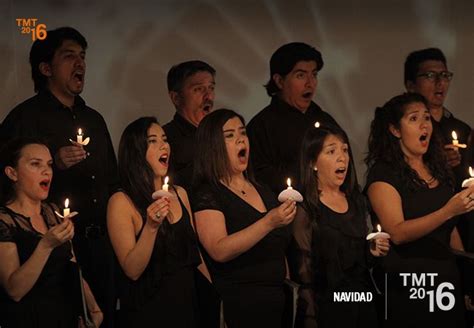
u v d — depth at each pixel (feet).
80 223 35.06
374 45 38.73
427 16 38.86
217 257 29.53
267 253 30.12
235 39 38.04
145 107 37.58
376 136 33.01
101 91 37.24
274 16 38.19
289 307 30.12
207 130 30.91
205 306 29.96
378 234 29.60
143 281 29.07
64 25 36.99
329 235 30.40
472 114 39.04
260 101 38.17
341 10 38.50
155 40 37.65
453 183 32.91
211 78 37.78
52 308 28.40
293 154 37.58
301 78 37.96
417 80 38.86
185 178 36.58
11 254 27.84
